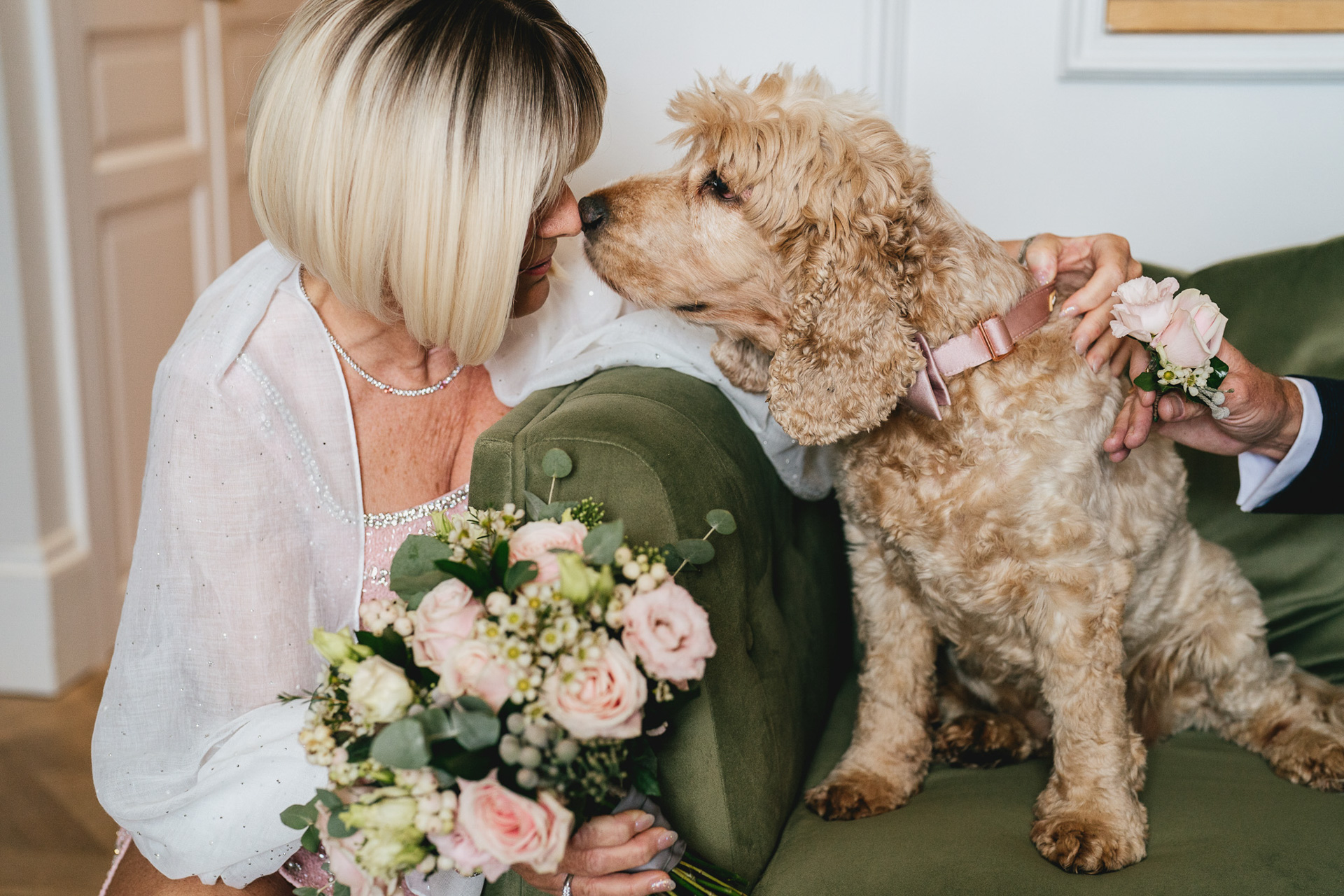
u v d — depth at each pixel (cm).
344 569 130
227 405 118
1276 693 166
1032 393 139
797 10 231
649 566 102
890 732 155
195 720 121
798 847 135
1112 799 135
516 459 122
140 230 304
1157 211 236
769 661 139
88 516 285
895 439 145
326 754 95
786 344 140
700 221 145
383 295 123
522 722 89
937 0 232
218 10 336
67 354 274
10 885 204
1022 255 167
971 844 133
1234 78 224
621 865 107
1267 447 157
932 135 241
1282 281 184
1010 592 143
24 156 256
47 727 262
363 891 95
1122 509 151
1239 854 129
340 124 111
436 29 113
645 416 127
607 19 238
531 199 117
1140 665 170
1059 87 232
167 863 117
